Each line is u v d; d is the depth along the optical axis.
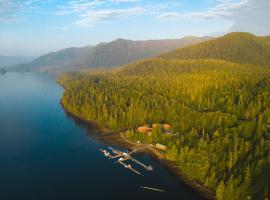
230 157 144.38
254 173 134.62
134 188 147.00
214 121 199.62
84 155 187.88
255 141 169.38
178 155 165.12
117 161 176.62
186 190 143.00
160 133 199.75
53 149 198.38
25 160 180.50
